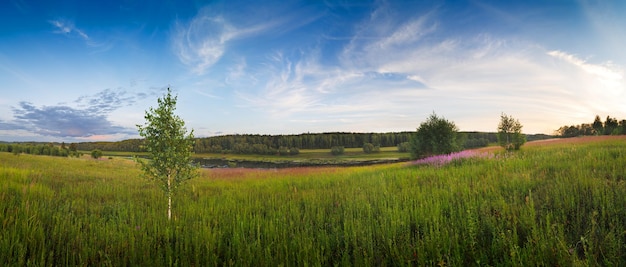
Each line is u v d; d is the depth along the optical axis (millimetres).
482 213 5750
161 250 4992
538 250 3779
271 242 5117
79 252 4852
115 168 29016
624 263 3609
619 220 4902
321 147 120000
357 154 96938
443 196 7887
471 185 9680
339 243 5301
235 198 11172
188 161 9133
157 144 8641
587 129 78312
